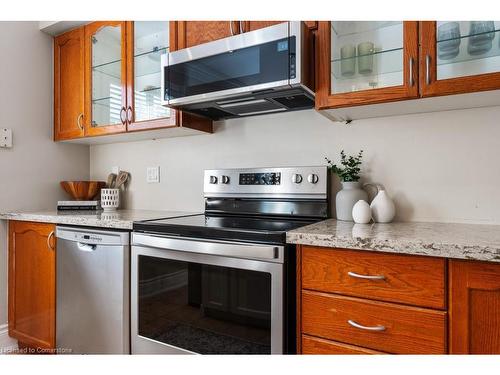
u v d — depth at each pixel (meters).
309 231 1.12
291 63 1.28
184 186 2.08
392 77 1.26
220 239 1.21
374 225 1.31
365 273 1.00
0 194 2.00
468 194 1.36
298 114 1.72
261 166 1.82
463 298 0.89
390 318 0.97
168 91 1.58
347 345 1.02
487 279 0.86
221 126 1.95
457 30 1.16
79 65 2.13
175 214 1.88
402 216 1.47
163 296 1.38
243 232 1.17
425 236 1.01
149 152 2.23
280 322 1.09
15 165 2.08
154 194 2.20
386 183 1.51
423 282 0.93
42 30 2.21
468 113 1.36
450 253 0.88
